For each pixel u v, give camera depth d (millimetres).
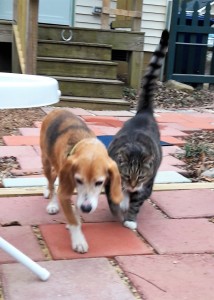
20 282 948
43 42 3186
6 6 3734
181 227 1263
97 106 2990
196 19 4012
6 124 2416
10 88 799
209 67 4344
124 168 1202
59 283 950
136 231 1232
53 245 1117
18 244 1125
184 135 2355
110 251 1103
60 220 1271
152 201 1446
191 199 1468
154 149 1282
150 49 4113
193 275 1005
